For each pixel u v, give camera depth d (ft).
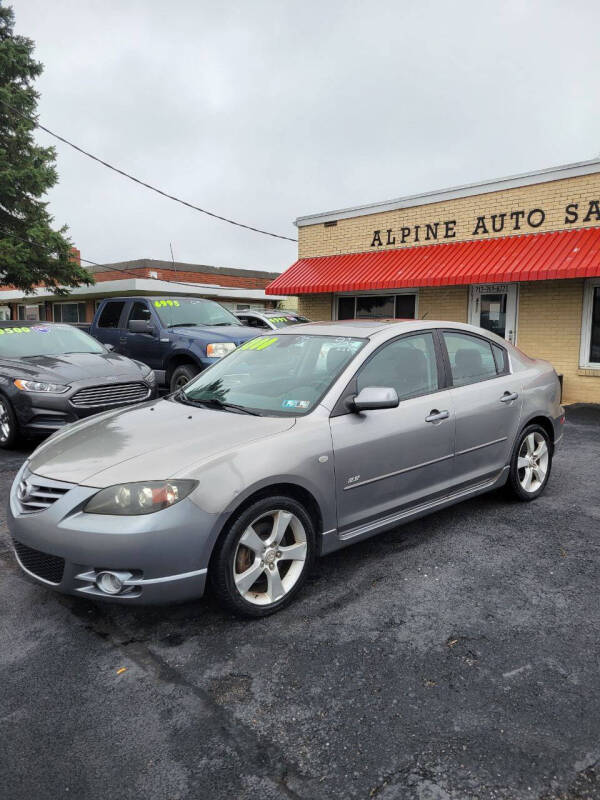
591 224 34.63
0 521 15.39
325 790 6.73
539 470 16.81
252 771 7.02
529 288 38.27
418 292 44.09
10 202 78.64
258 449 10.30
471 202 39.86
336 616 10.57
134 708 8.17
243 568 10.26
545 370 17.17
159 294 86.89
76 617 10.65
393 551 13.37
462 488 14.34
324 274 46.34
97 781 6.89
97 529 9.27
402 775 6.92
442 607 10.84
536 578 11.99
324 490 11.12
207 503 9.46
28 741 7.55
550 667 8.98
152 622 10.44
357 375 12.33
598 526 14.82
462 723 7.78
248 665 9.13
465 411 14.02
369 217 46.06
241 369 14.10
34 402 21.44
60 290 82.02
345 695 8.39
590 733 7.55
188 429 11.27
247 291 97.60
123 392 23.22
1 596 11.45
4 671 9.05
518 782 6.79
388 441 12.23
